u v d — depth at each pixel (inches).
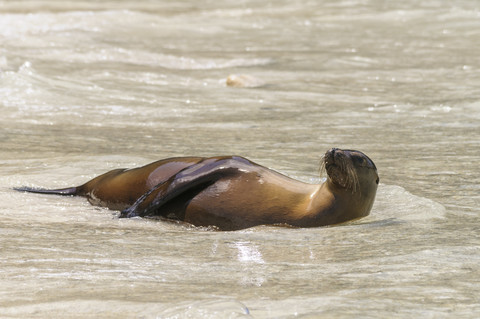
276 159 1270.9
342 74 2452.0
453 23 3629.4
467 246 775.7
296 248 786.8
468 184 1111.0
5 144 1369.3
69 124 1608.0
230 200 919.0
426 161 1272.1
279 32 3469.5
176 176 935.7
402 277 662.5
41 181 1109.1
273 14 4121.6
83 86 2031.3
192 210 923.4
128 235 844.0
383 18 3865.7
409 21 3752.5
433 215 937.5
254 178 934.4
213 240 823.7
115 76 2225.6
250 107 1881.2
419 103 1932.8
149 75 2292.1
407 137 1503.4
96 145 1382.9
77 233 845.8
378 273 676.7
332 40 3253.0
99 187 1011.3
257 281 652.7
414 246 781.9
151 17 3617.1
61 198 1027.3
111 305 571.5
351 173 893.2
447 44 3110.2
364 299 592.7
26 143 1386.6
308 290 621.9
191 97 1995.6
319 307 571.5
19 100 1802.4
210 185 935.0
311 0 4741.6
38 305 573.9
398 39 3257.9
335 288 628.1
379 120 1705.2
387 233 845.8
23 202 994.1
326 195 912.3
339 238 827.4
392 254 748.6
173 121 1675.7
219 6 4589.1
